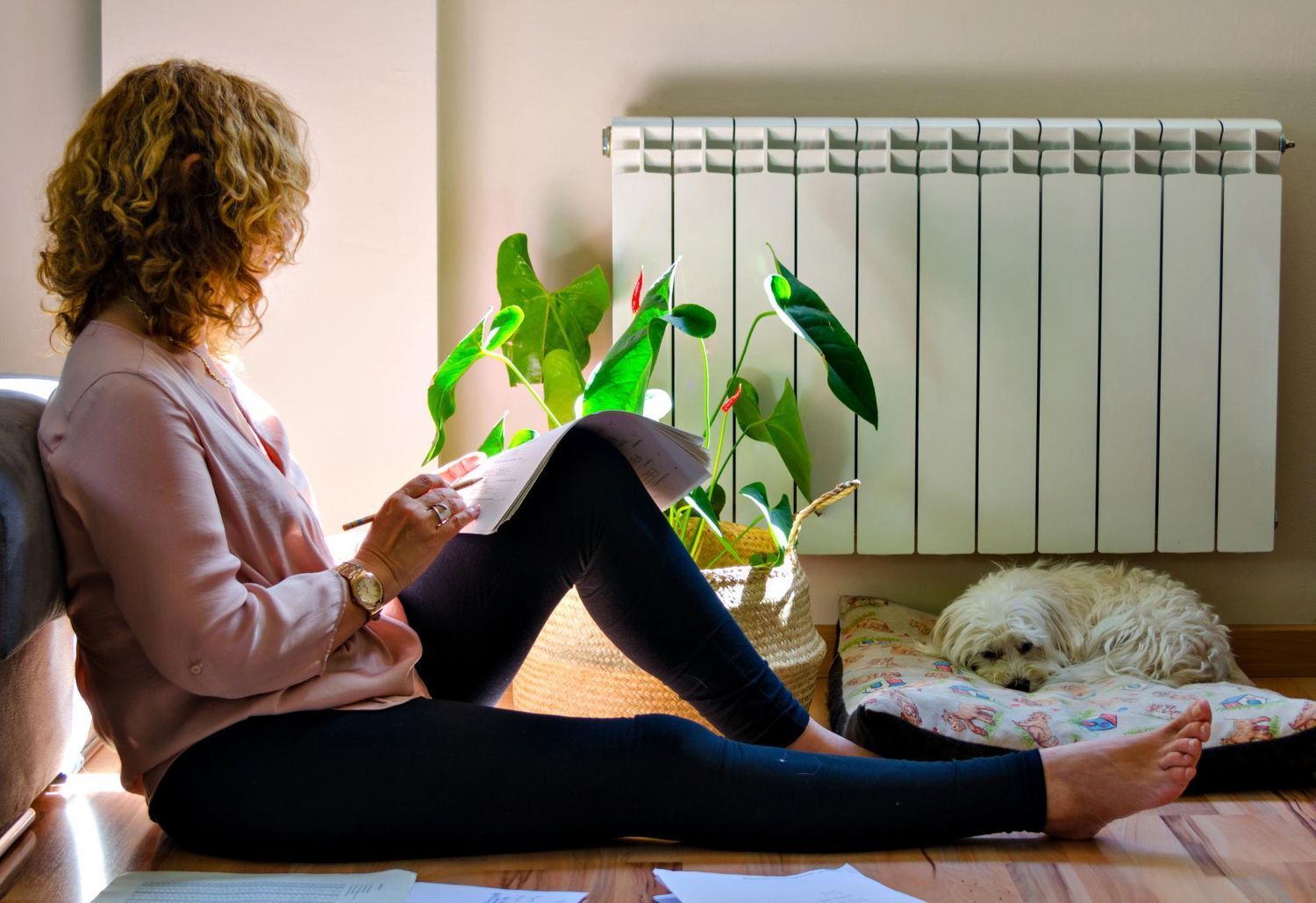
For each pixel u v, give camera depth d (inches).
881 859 46.6
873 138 77.9
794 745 49.8
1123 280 78.7
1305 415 83.8
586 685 61.3
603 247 81.7
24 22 75.4
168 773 44.2
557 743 44.8
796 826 45.0
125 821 52.7
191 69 44.5
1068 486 79.8
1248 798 55.4
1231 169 79.0
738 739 49.9
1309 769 55.7
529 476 46.1
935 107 82.1
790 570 65.5
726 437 78.6
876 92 81.9
